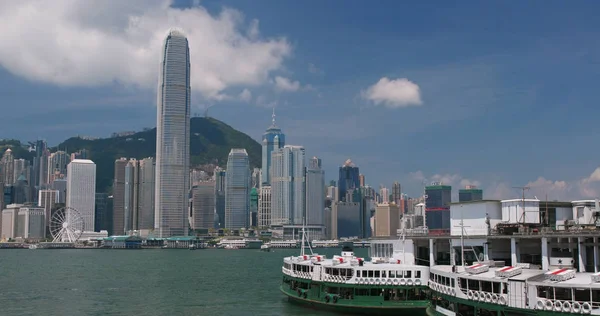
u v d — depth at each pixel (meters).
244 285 193.00
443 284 85.50
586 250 81.38
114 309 136.75
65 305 144.75
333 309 107.50
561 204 99.12
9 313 132.12
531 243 88.56
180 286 191.12
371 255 124.62
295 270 121.44
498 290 74.00
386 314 100.12
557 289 67.31
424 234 110.12
